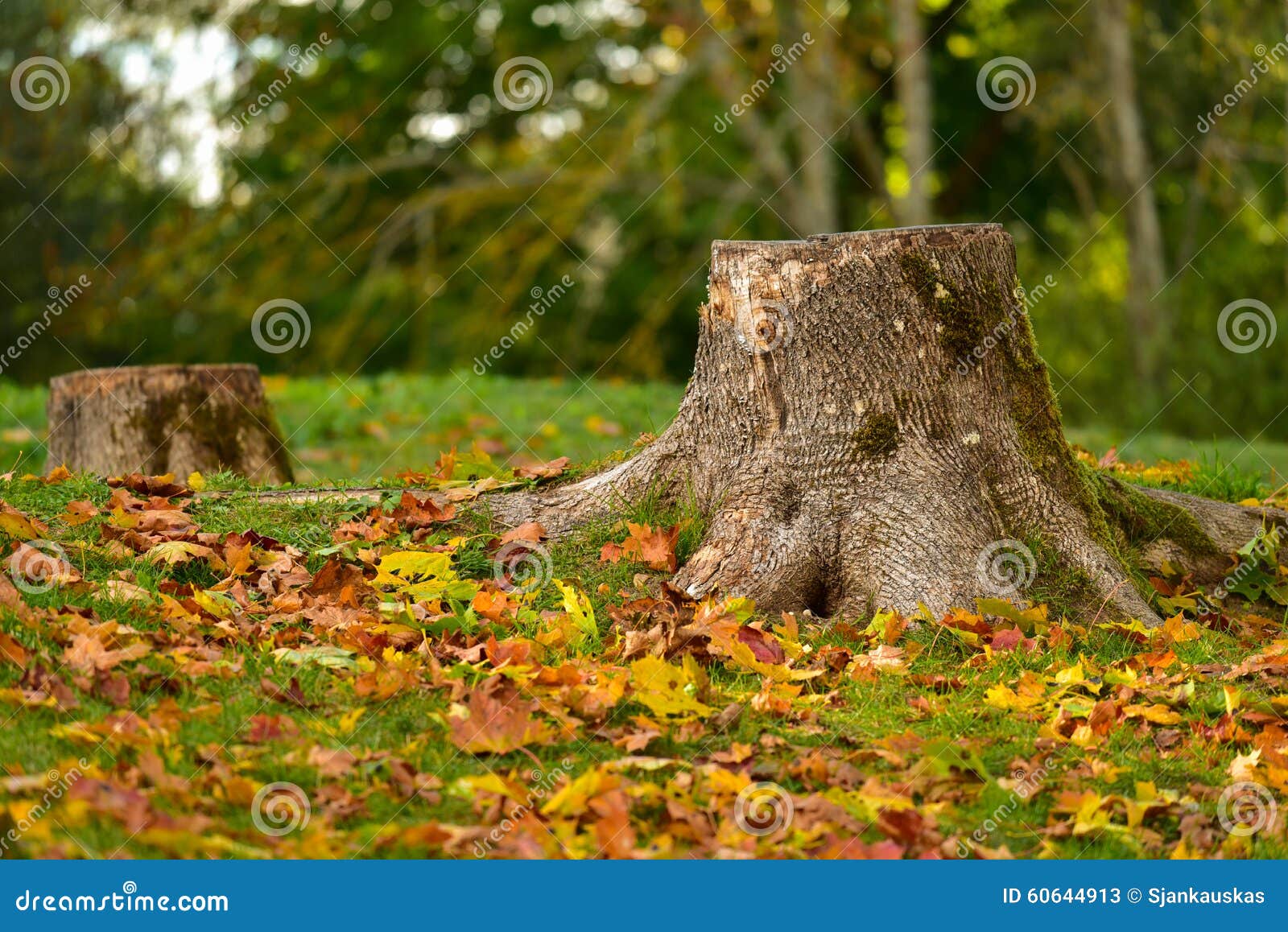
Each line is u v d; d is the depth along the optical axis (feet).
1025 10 74.54
